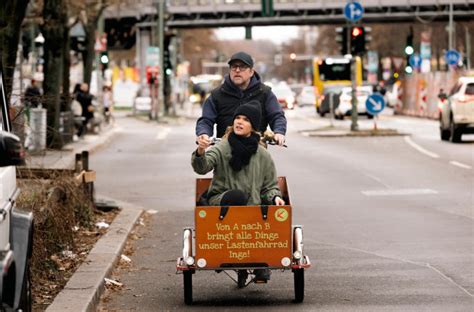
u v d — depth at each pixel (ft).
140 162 103.76
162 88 225.97
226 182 32.89
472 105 121.90
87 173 51.75
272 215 31.89
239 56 34.42
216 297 34.88
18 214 23.15
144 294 35.53
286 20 295.48
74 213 47.03
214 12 292.81
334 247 46.11
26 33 171.94
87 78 168.35
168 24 296.92
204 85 416.46
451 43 251.80
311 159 101.50
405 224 53.52
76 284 34.06
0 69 25.18
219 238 32.01
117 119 243.60
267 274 33.50
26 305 23.71
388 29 385.91
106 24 282.97
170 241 48.55
